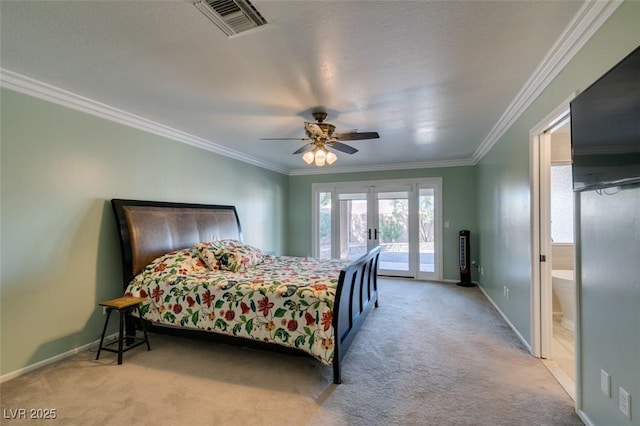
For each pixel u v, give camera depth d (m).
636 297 1.35
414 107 2.99
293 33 1.78
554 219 4.02
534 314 2.69
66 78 2.39
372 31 1.76
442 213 5.93
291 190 7.00
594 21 1.60
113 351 2.69
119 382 2.35
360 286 3.21
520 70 2.24
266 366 2.61
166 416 1.94
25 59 2.10
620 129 1.32
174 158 3.94
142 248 3.22
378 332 3.30
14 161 2.42
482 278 5.18
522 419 1.87
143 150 3.52
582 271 1.80
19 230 2.45
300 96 2.73
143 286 3.01
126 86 2.54
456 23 1.69
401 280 5.96
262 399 2.12
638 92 1.20
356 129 3.72
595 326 1.68
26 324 2.49
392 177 6.27
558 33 1.78
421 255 6.12
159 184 3.72
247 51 1.99
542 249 2.65
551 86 2.21
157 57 2.07
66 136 2.77
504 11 1.59
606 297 1.57
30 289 2.51
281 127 3.69
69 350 2.78
